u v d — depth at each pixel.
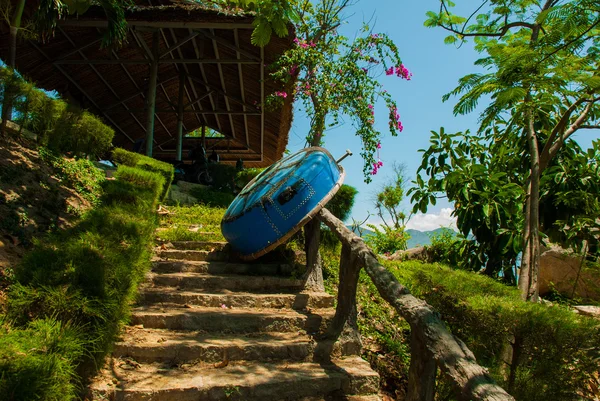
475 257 7.71
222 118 16.22
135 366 3.26
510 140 6.95
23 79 5.57
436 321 2.45
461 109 3.90
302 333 4.02
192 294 4.38
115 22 7.35
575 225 6.59
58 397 2.24
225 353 3.47
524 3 4.48
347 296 3.95
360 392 3.31
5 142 5.49
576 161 7.03
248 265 5.24
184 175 11.80
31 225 4.30
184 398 2.92
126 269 3.60
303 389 3.18
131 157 8.16
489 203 6.88
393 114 9.13
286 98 10.52
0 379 2.06
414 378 2.57
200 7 8.61
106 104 13.90
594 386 3.19
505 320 3.14
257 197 4.95
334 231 4.28
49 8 6.65
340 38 9.43
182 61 10.28
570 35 3.29
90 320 2.92
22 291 2.86
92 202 5.69
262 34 3.53
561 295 6.72
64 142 6.42
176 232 6.17
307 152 5.39
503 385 3.14
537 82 3.57
